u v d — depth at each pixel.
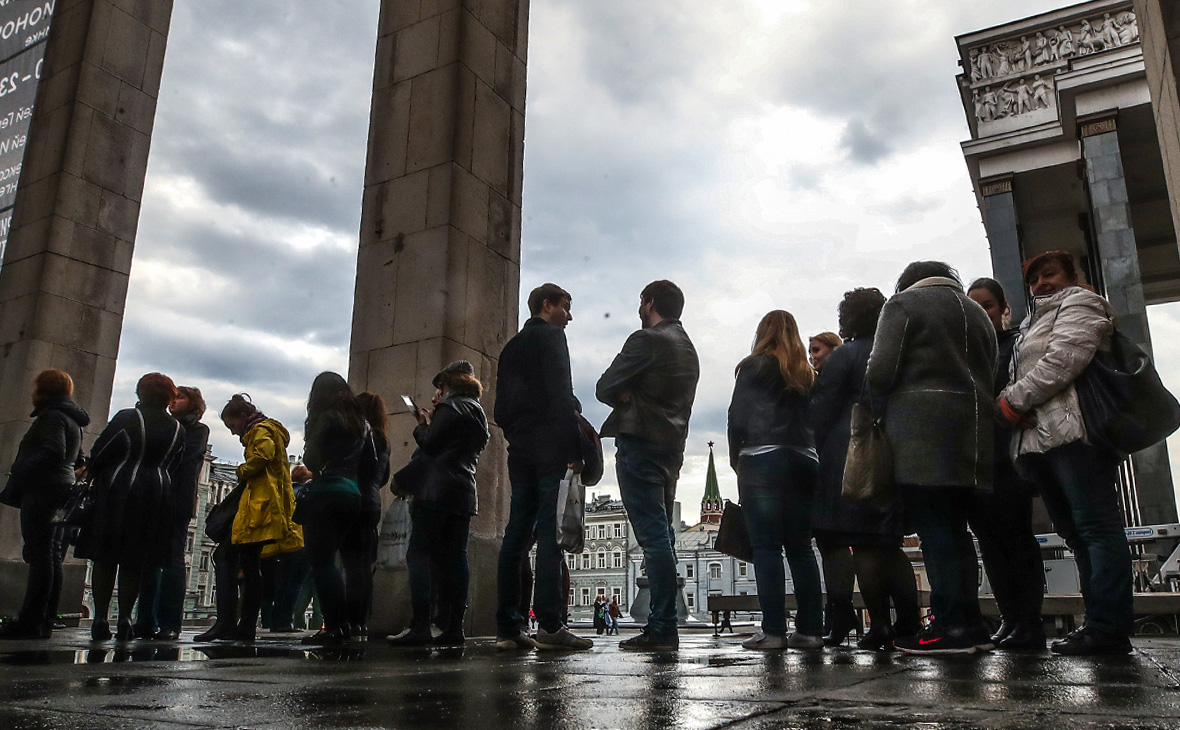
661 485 4.31
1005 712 1.63
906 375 3.45
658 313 4.61
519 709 1.71
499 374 4.41
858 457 3.46
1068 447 3.39
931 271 3.67
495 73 7.73
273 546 5.59
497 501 6.57
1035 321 3.68
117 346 10.51
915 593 4.39
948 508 3.45
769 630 4.06
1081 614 7.05
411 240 7.00
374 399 6.03
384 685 2.20
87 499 5.09
